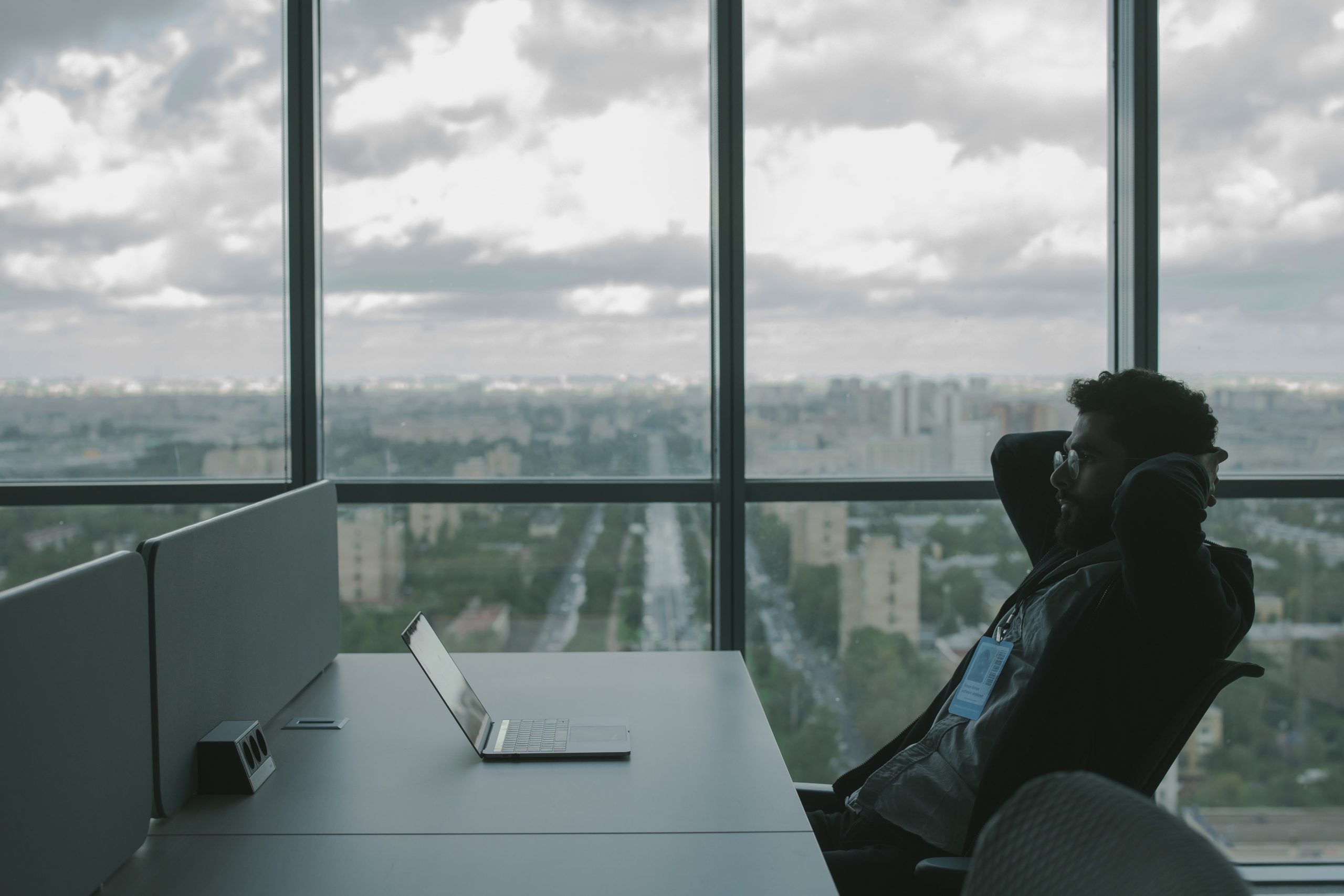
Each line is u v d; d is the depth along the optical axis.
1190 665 1.38
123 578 1.22
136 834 1.24
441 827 1.31
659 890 1.14
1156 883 0.55
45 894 1.05
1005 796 1.41
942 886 1.25
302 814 1.35
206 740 1.42
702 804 1.38
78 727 1.11
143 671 1.27
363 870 1.19
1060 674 1.43
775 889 1.14
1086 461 1.62
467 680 1.94
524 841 1.26
